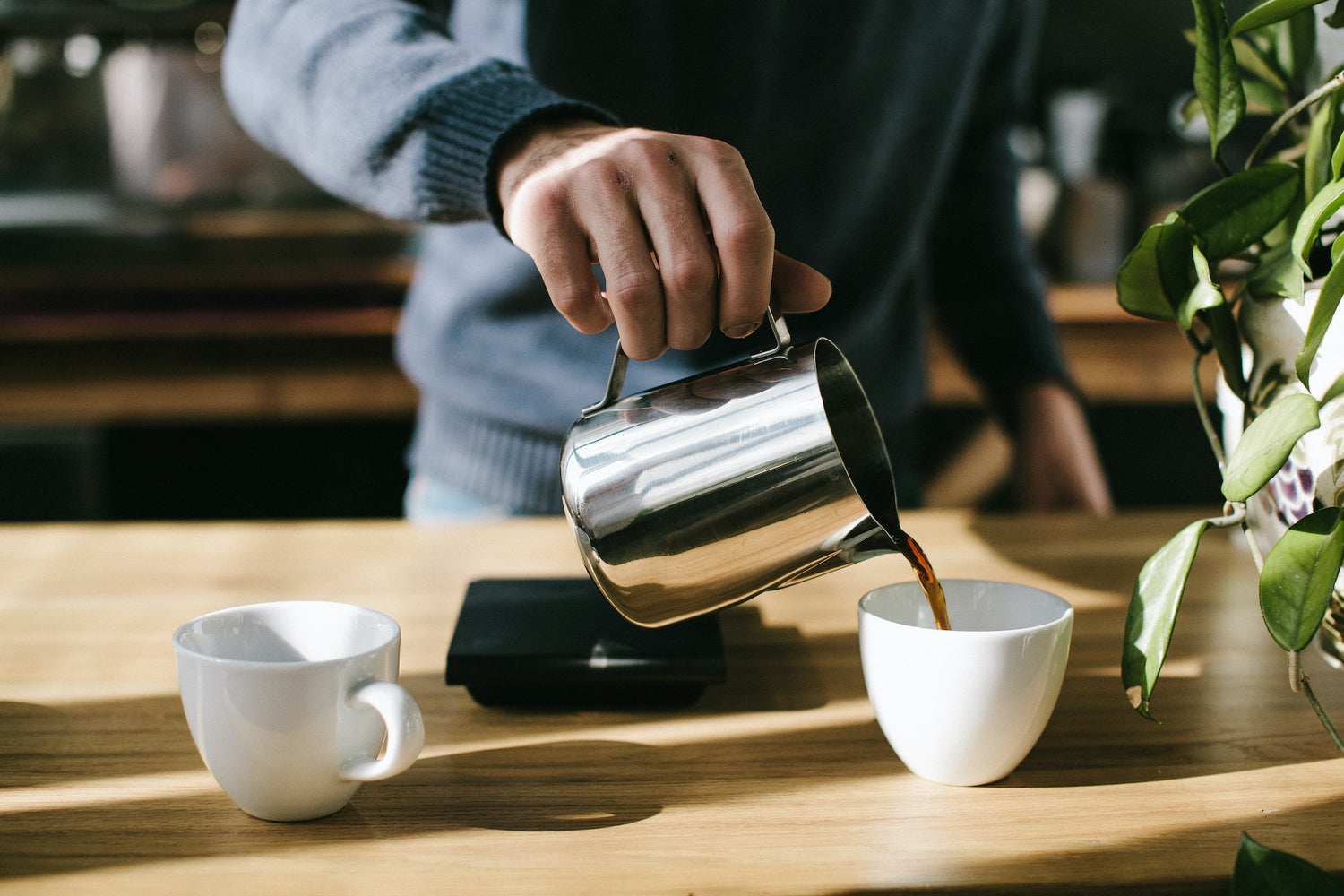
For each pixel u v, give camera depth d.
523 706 0.55
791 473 0.45
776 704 0.56
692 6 0.86
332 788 0.43
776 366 0.47
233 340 1.64
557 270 0.48
